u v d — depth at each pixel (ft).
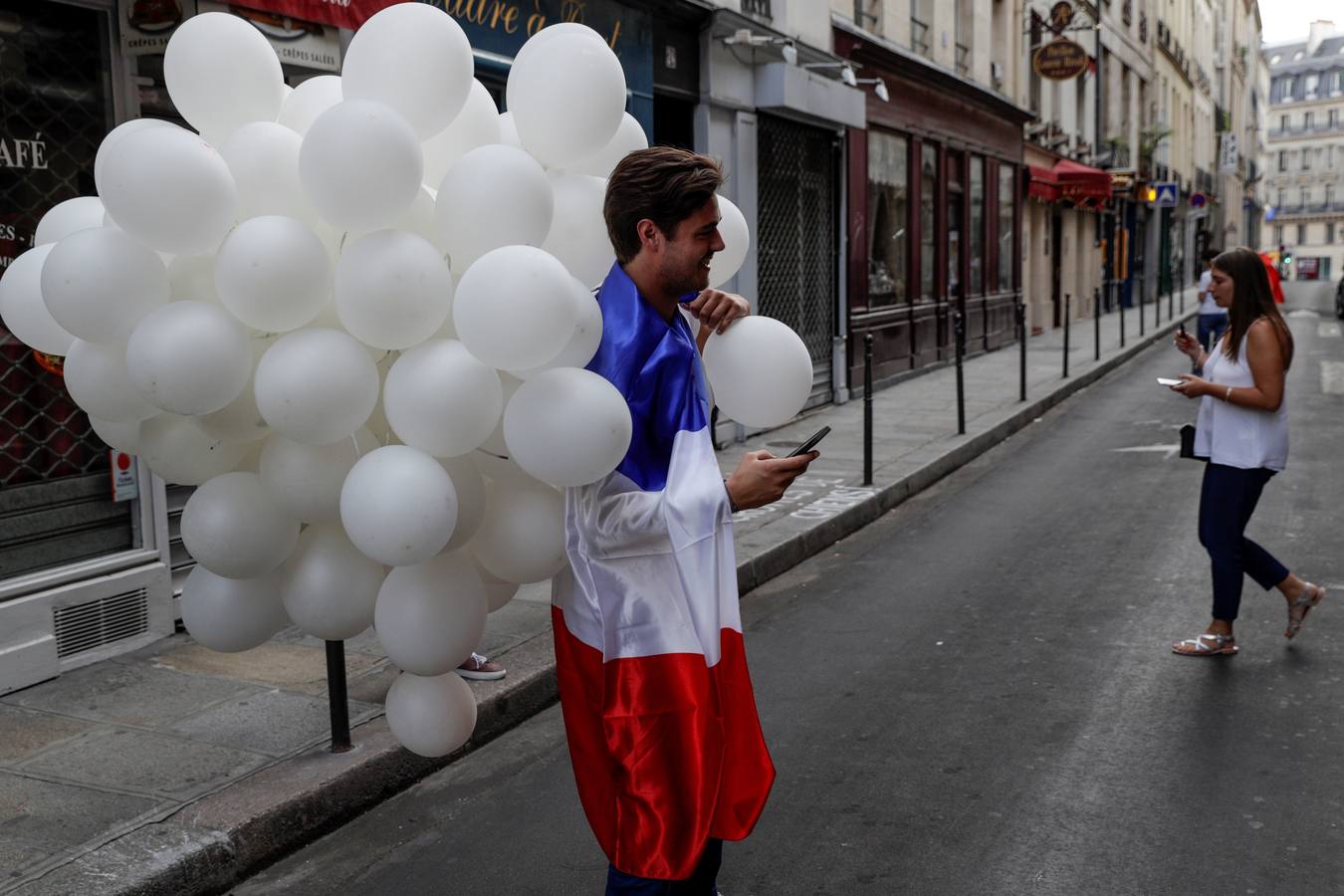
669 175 7.07
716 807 7.29
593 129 8.11
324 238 8.67
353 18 19.89
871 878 11.09
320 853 12.07
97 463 17.35
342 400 8.04
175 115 18.37
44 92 16.47
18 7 16.08
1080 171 82.07
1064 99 92.68
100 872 10.69
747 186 38.52
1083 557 23.53
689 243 7.19
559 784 13.61
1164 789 12.78
